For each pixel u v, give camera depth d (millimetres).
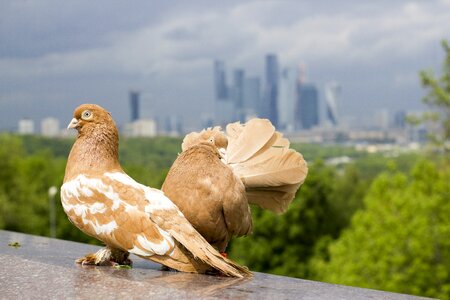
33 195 13141
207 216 1469
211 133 1596
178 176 1479
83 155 1460
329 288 1396
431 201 6160
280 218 9047
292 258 9047
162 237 1422
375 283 6215
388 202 6586
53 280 1368
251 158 1626
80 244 1815
